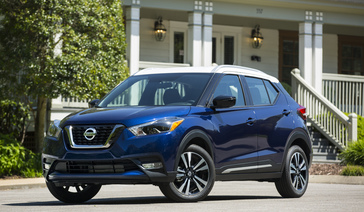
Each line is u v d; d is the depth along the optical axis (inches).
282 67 1198.9
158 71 409.4
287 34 1205.1
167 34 1095.0
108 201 395.5
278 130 417.7
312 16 1031.0
